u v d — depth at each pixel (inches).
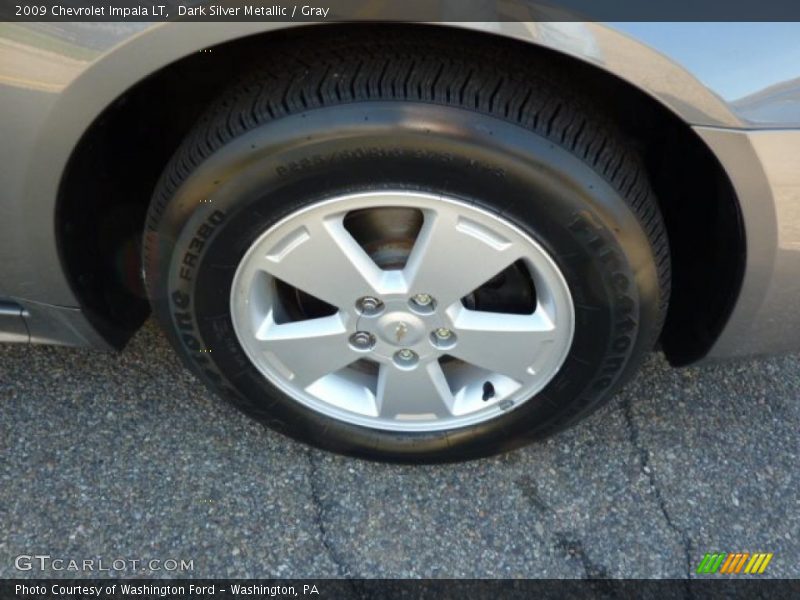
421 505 76.7
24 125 57.0
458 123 54.4
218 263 62.7
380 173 57.1
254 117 56.2
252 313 66.9
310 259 62.7
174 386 86.4
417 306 65.3
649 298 63.5
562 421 72.9
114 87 55.2
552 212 57.8
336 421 75.0
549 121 55.9
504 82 55.9
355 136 55.1
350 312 66.4
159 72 60.9
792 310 65.6
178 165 60.9
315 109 55.1
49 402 84.0
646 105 64.0
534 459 80.9
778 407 86.4
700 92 54.1
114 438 81.0
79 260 68.2
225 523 74.7
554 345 66.6
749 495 78.2
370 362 76.2
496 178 56.3
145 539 73.2
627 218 58.9
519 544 73.9
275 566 71.9
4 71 55.0
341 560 72.5
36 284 68.1
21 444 80.0
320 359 70.4
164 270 64.6
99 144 62.7
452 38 57.3
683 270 73.9
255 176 57.4
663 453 81.7
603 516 76.2
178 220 60.9
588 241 59.1
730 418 85.2
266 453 80.6
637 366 68.9
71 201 63.7
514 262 63.1
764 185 57.6
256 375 71.3
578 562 72.8
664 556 73.4
